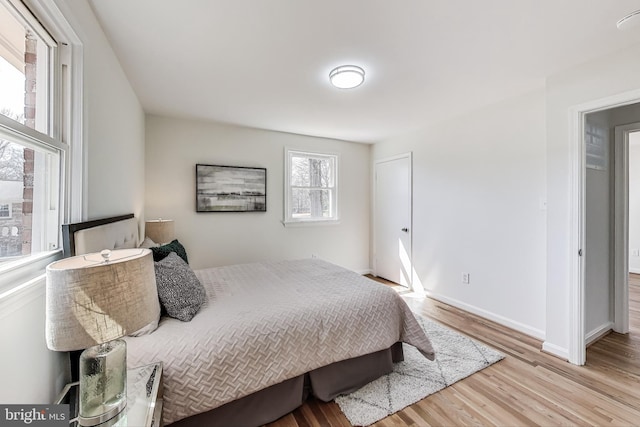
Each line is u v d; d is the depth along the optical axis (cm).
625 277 271
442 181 358
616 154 274
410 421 161
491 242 302
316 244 445
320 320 172
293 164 437
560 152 226
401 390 187
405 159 417
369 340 187
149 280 96
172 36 178
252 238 394
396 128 390
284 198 416
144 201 327
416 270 400
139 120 289
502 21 164
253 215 395
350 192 475
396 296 210
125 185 224
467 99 285
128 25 166
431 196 375
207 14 157
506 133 286
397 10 154
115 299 83
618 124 272
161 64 212
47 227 118
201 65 215
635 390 186
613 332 274
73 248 116
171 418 124
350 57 204
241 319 156
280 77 236
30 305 92
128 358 125
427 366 214
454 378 199
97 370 92
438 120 353
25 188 101
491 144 300
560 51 196
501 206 292
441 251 361
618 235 273
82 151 133
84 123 135
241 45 188
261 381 146
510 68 221
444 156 355
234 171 377
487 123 304
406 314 209
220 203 369
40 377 99
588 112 214
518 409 169
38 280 95
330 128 390
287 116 338
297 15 158
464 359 223
